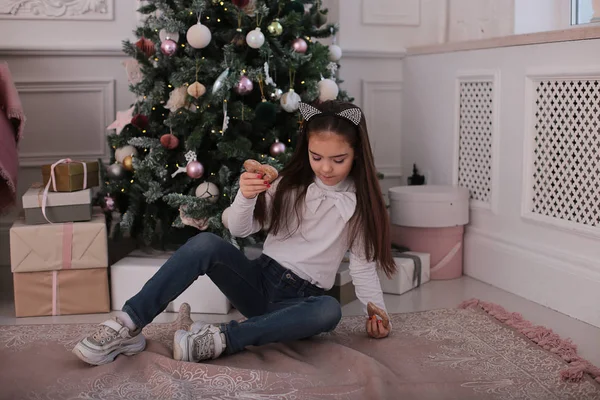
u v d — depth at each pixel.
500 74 2.62
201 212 2.31
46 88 3.06
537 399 1.62
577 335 2.10
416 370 1.79
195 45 2.33
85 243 2.28
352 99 2.74
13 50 2.98
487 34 3.10
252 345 1.86
